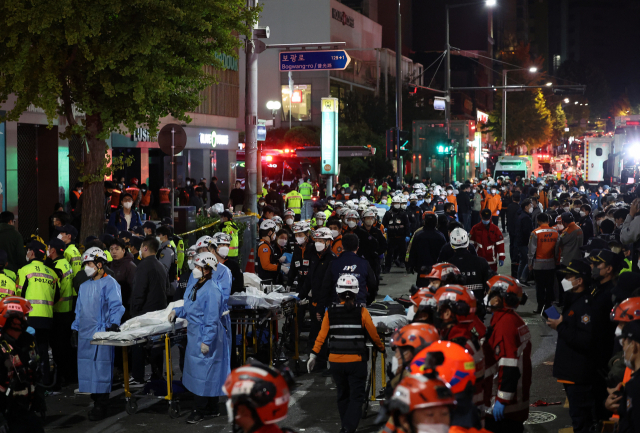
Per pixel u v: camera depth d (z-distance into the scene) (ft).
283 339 34.42
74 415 26.71
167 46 43.80
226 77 112.06
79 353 26.35
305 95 188.03
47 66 42.06
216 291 25.64
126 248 32.83
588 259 20.56
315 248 33.76
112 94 43.37
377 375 30.48
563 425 23.54
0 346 18.38
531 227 55.77
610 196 58.59
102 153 47.29
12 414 18.43
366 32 218.59
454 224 36.73
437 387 9.11
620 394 15.98
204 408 25.90
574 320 19.99
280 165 140.26
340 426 24.45
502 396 17.71
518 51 284.20
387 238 63.57
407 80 209.67
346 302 22.68
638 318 14.52
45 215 66.49
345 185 106.01
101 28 43.01
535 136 280.10
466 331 16.74
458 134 141.18
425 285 34.50
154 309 29.66
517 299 17.98
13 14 40.68
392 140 90.07
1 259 27.81
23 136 65.05
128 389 26.86
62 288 30.32
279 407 9.76
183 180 106.83
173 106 49.26
